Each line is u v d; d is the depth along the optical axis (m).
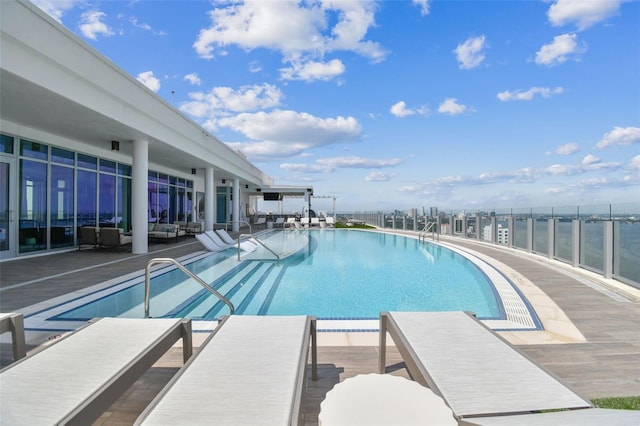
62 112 7.15
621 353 3.18
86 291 5.50
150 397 2.46
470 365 2.15
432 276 7.75
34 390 1.88
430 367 2.12
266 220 29.22
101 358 2.25
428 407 1.28
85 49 6.61
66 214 9.98
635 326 3.92
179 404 1.75
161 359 3.06
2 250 8.17
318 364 2.98
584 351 3.22
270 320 2.90
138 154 9.59
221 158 16.41
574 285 6.05
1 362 2.97
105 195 11.62
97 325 2.80
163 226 13.17
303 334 2.61
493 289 5.78
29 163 8.73
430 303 5.60
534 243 10.03
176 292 6.02
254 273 7.99
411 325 2.75
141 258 8.77
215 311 5.09
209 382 1.95
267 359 2.22
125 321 2.89
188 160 13.70
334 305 5.50
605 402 2.36
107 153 11.58
